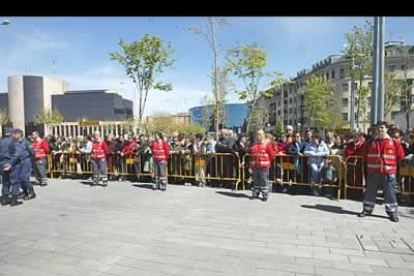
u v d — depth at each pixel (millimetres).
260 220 5871
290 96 76812
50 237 5098
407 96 32281
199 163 9391
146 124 18062
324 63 63438
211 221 5848
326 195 7859
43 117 56969
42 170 10016
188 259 4160
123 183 10227
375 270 3801
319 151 7965
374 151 5922
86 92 66938
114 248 4578
